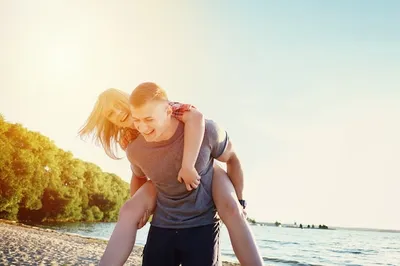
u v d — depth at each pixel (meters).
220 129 1.82
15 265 7.59
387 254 25.25
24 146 32.81
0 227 17.70
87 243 15.02
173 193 1.79
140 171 1.96
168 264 1.83
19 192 31.25
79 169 38.47
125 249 1.74
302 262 18.77
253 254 1.70
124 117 1.83
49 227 29.25
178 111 1.75
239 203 1.79
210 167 1.83
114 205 40.81
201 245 1.78
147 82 1.70
